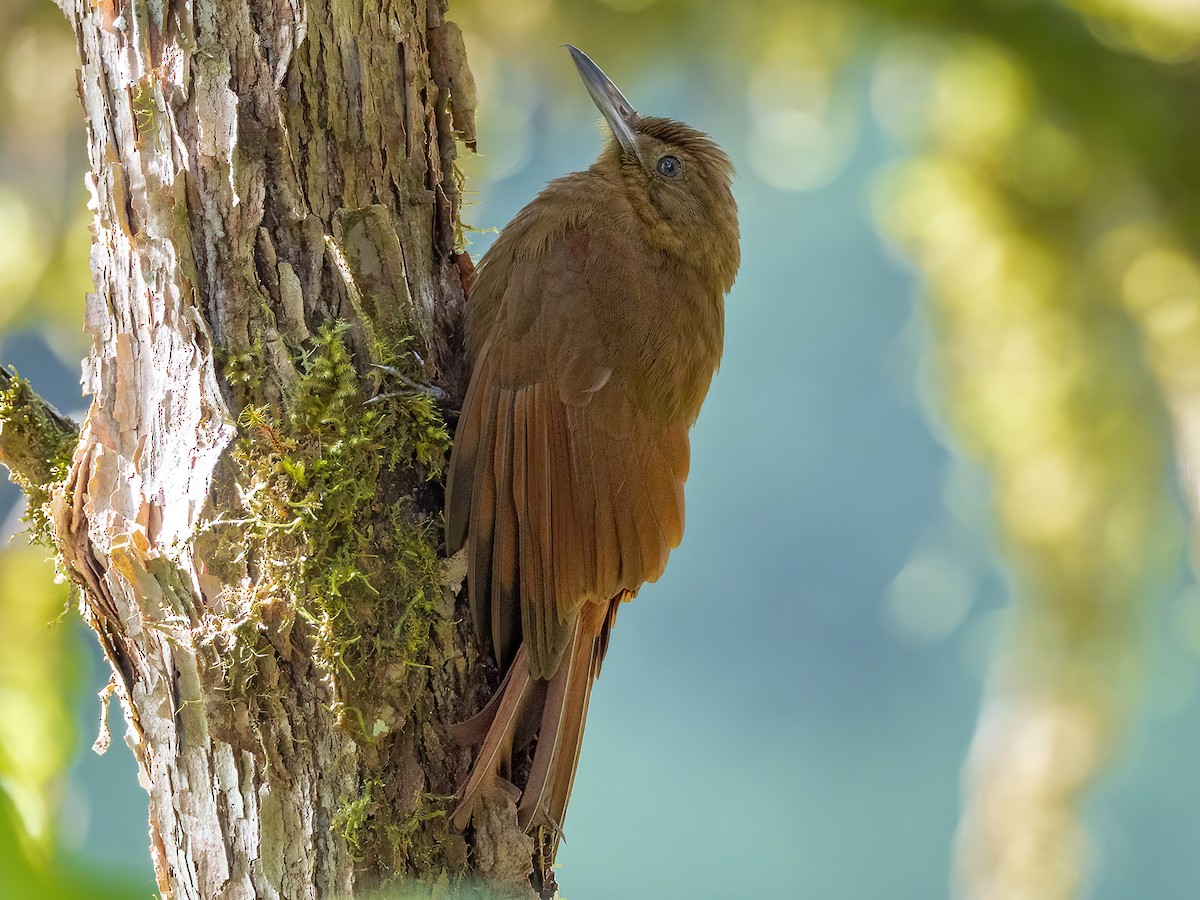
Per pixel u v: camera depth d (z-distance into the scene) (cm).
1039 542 1273
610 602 689
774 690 5022
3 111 1270
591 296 694
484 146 1355
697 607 5116
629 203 759
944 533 1717
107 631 580
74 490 579
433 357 641
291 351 564
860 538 4916
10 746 444
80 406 2195
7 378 632
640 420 686
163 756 566
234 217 561
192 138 560
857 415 4822
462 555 612
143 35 566
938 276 1299
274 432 549
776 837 4925
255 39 570
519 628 641
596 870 5047
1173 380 1147
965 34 1067
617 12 1340
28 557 934
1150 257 1169
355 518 568
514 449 660
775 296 4822
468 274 712
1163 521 1267
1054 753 1243
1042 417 1266
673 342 707
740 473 5044
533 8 1323
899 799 4862
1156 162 1061
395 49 625
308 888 539
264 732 536
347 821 540
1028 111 1157
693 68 1458
